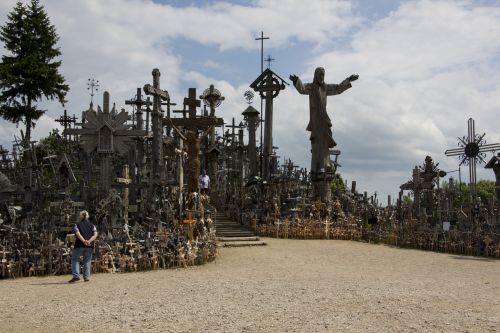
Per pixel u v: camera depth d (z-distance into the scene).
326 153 34.72
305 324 9.13
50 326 9.23
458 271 18.28
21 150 34.34
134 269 17.02
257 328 8.85
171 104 29.95
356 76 35.19
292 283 14.06
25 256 16.17
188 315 9.84
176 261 18.08
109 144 22.53
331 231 30.92
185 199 23.22
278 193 34.25
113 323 9.30
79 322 9.44
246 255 22.02
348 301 11.24
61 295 12.17
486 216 28.66
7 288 13.48
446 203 32.78
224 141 52.56
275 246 25.89
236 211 33.75
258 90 38.62
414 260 21.84
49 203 21.97
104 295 12.05
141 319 9.55
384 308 10.55
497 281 15.57
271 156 38.81
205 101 44.81
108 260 16.75
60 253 16.47
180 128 27.91
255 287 13.22
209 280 14.67
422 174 36.47
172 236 18.45
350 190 42.59
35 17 44.50
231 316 9.73
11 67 41.72
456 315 9.99
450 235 26.83
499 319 9.69
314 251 24.25
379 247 27.53
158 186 22.80
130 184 22.67
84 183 23.34
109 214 20.45
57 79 43.94
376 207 35.78
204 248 19.45
